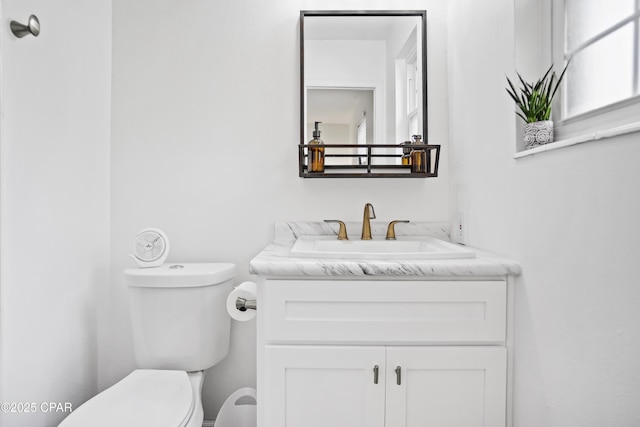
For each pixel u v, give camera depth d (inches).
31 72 48.2
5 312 43.8
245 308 53.1
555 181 36.6
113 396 48.8
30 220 48.0
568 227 34.6
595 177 31.1
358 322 44.1
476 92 55.6
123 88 66.7
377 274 43.3
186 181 67.2
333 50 67.7
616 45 35.2
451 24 65.6
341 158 67.7
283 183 67.6
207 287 58.2
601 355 30.6
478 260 44.4
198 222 67.3
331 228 67.1
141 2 66.7
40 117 49.9
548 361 37.7
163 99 67.0
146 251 61.1
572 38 41.4
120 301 67.1
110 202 66.8
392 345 44.3
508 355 44.2
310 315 44.3
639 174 26.8
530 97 42.0
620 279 28.5
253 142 67.4
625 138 28.0
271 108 67.6
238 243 67.5
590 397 31.9
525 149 42.9
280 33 67.6
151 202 67.0
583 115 38.2
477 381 44.1
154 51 66.9
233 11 67.3
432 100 68.0
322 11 67.2
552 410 37.0
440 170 67.7
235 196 67.4
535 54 45.0
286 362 44.1
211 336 59.0
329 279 44.4
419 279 44.1
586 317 32.3
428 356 43.8
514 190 44.6
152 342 57.4
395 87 67.8
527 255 41.6
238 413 64.2
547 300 37.9
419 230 67.0
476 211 55.9
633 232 27.3
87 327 60.3
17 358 45.6
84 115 59.4
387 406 44.0
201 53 67.2
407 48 67.7
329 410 44.3
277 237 66.9
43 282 50.3
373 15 67.5
